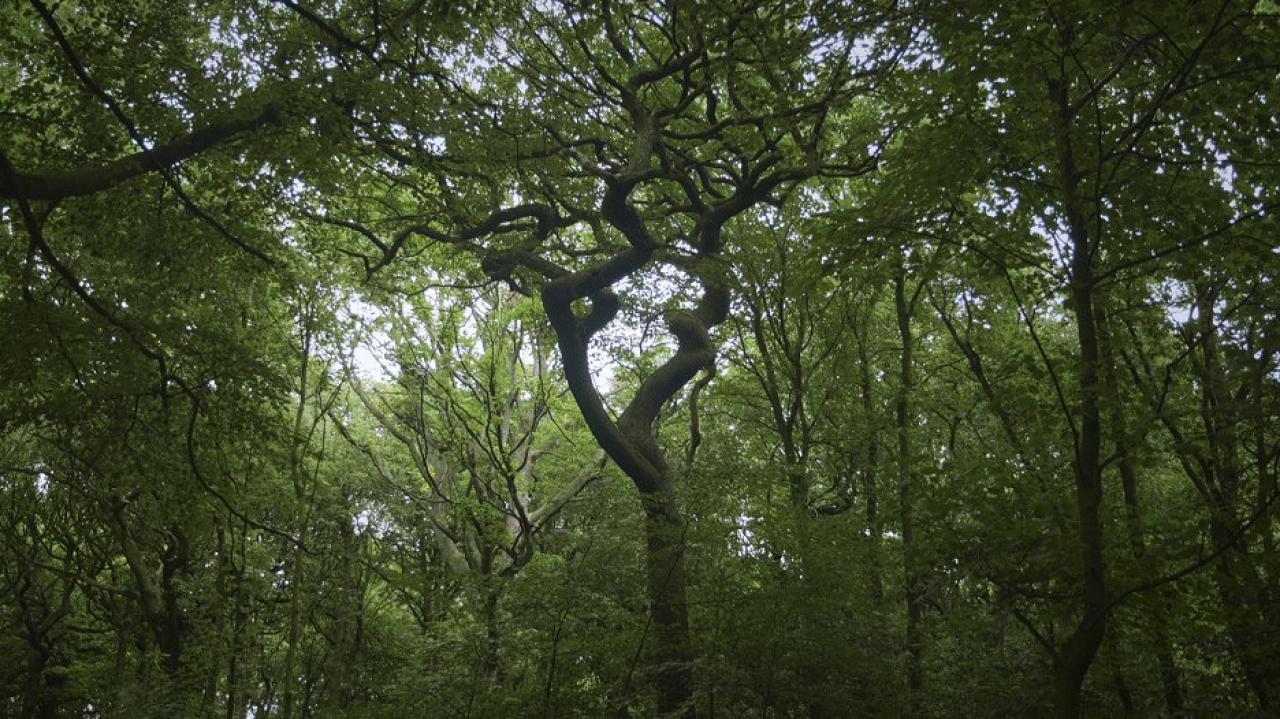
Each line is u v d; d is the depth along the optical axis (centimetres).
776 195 1847
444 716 1312
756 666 1217
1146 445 834
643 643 1249
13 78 1611
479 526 2059
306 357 1853
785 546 1244
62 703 2416
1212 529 1000
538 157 1498
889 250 978
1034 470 1005
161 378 1358
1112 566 836
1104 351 984
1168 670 1049
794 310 1934
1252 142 910
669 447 2259
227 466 1662
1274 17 782
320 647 2552
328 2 1398
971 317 1515
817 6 1138
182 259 1459
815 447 2012
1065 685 807
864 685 1259
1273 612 826
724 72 1310
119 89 1327
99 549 2112
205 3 1427
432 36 1366
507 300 2530
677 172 1555
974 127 897
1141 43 814
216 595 1852
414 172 1590
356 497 2539
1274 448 888
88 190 1166
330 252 1809
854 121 1638
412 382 2286
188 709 1752
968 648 1193
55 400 1356
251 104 1258
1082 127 885
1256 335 1023
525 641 1305
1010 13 845
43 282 1499
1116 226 933
